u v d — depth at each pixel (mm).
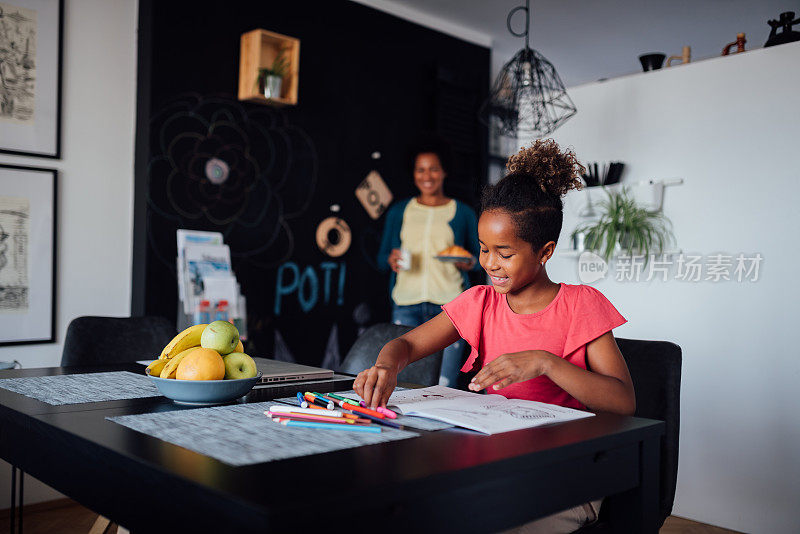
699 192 2854
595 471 958
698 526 2725
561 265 3256
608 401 1148
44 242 2797
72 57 2887
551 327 1316
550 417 1067
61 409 1156
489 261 1265
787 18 2770
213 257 2959
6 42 2701
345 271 3762
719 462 2744
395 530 712
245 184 3316
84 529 2537
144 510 796
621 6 4062
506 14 4195
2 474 2652
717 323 2773
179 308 2914
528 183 1230
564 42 4711
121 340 2111
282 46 3354
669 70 2961
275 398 1296
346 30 3773
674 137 2939
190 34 3107
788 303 2596
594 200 3131
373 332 2023
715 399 2766
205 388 1164
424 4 4031
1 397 1277
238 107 3293
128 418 1058
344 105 3766
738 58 2760
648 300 2967
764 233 2668
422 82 4191
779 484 2590
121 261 3027
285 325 3482
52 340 2818
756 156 2701
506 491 828
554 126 3139
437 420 1053
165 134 3025
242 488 681
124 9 3041
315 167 3617
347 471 750
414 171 3775
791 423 2570
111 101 2998
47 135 2803
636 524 1053
